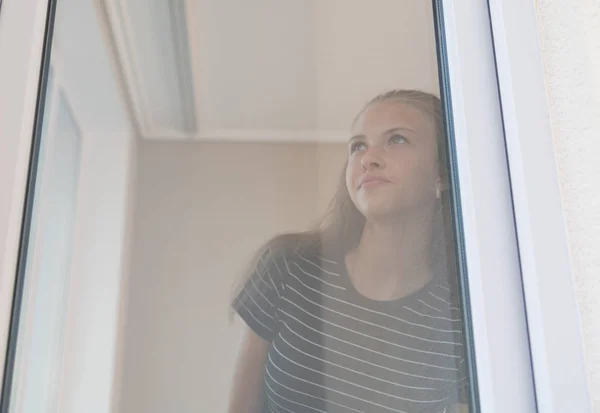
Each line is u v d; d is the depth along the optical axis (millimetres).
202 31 966
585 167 445
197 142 1018
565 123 465
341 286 792
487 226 474
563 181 457
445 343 577
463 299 518
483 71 513
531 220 450
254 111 1032
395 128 761
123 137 980
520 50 490
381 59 811
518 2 502
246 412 806
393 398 678
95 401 821
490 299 457
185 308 897
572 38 473
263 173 972
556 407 410
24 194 508
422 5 665
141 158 995
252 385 817
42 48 549
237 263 912
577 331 424
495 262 466
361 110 848
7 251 472
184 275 920
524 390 435
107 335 862
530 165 462
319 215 876
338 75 908
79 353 817
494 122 500
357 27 876
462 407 519
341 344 758
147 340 881
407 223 709
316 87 962
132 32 921
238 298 886
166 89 1019
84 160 890
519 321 452
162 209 967
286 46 983
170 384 854
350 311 765
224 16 950
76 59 776
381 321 724
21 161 495
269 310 851
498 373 440
